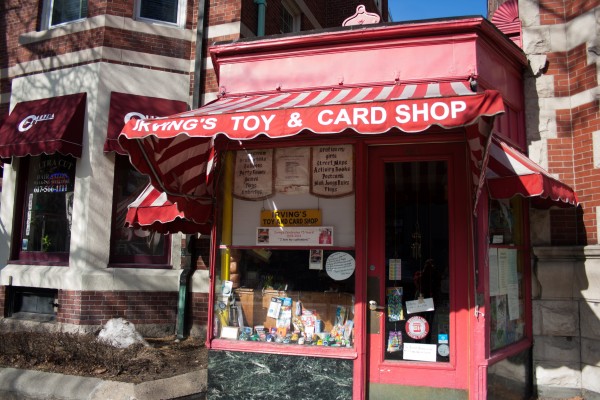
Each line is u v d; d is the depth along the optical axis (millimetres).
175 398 5246
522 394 5410
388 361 4980
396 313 5059
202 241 8023
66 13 8922
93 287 7547
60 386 5273
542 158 5828
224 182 5656
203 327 7770
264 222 5496
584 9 5727
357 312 5004
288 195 5449
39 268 8102
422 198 5133
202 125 4188
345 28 5465
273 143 5488
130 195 8180
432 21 5199
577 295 5523
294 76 5707
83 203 7777
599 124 5461
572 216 5664
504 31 6805
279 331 5332
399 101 3826
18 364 5895
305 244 5340
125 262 8016
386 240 5164
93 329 7457
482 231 4766
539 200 5738
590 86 5598
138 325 7738
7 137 8227
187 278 7875
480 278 4723
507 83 5730
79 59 8273
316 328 5227
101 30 8164
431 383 4848
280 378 5113
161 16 8719
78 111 7949
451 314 4887
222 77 5984
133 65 8227
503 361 5043
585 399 5371
